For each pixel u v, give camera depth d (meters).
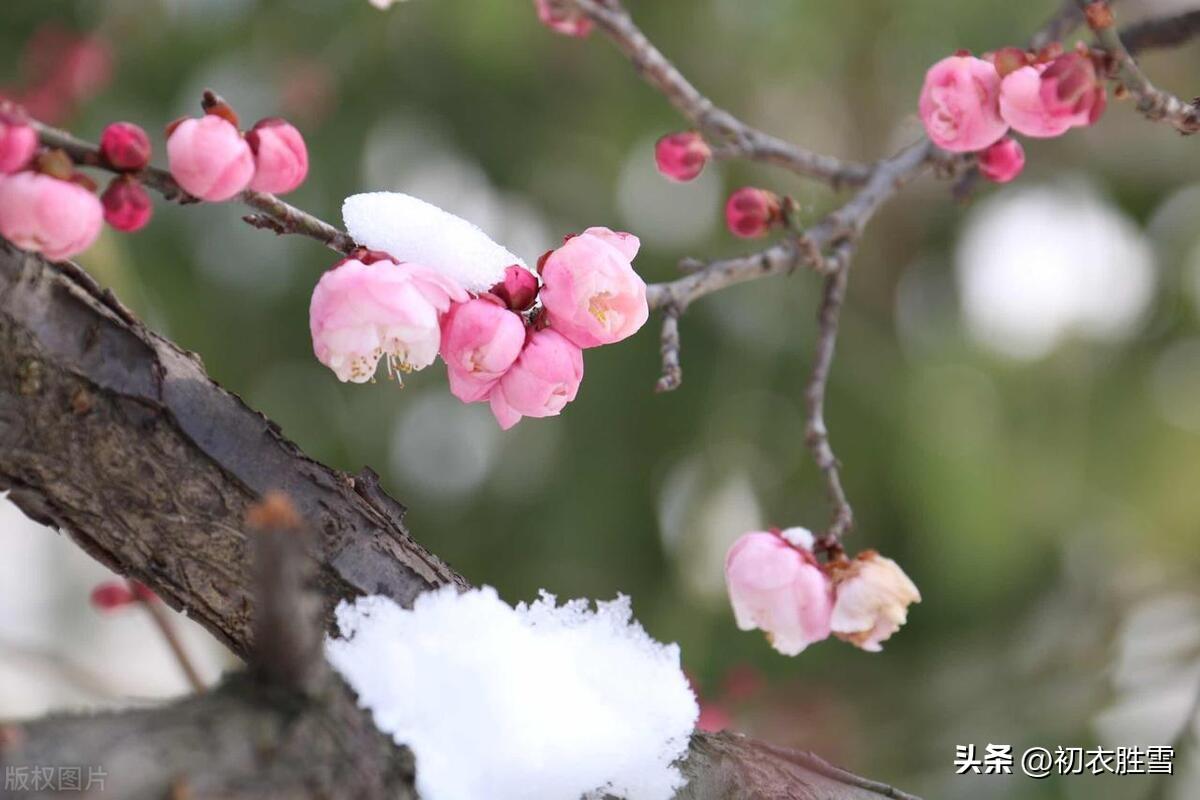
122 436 1.16
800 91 2.39
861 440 2.31
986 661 2.43
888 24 2.21
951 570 2.33
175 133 1.15
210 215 2.33
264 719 1.13
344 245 1.17
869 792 1.20
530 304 1.18
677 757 1.18
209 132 1.15
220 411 1.17
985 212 2.59
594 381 2.34
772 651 2.39
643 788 1.17
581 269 1.17
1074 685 2.27
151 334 1.16
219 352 2.36
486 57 2.20
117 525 1.16
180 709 1.13
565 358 1.17
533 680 1.16
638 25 2.25
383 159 2.38
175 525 1.16
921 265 2.62
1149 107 1.20
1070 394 2.44
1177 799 1.87
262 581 1.12
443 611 1.17
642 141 2.33
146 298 2.13
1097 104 1.21
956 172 1.29
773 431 2.34
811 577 1.21
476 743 1.15
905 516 2.35
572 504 2.37
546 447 2.41
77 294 1.15
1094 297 2.52
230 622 1.17
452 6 2.15
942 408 2.31
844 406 2.31
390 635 1.16
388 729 1.15
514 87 2.36
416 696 1.15
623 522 2.38
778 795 1.18
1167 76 2.49
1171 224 2.52
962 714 2.31
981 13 2.18
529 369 1.17
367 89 2.36
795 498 2.38
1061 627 2.45
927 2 2.17
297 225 1.17
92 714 1.13
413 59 2.34
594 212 2.37
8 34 2.27
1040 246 2.55
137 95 2.27
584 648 1.18
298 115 2.27
